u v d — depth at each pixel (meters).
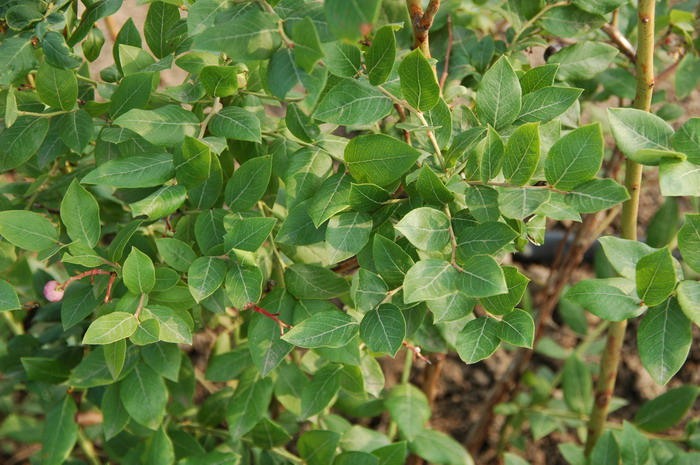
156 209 1.32
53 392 1.55
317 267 1.42
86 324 1.58
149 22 1.44
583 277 2.32
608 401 1.68
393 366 2.25
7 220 1.36
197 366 2.21
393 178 1.33
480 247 1.31
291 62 1.26
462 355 1.32
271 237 1.47
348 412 1.67
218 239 1.38
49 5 1.39
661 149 1.32
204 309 1.61
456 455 1.65
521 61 1.60
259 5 1.31
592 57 1.53
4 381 1.58
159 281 1.37
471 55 1.57
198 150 1.32
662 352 1.32
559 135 1.36
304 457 1.51
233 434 1.48
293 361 1.57
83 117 1.42
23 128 1.42
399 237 1.39
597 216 1.76
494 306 1.32
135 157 1.34
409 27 1.58
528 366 2.29
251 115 1.36
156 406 1.45
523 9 1.54
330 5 1.17
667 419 1.68
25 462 2.10
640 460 1.54
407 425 1.63
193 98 1.39
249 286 1.34
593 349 1.98
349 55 1.32
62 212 1.37
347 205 1.34
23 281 1.70
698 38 1.65
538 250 2.35
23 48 1.37
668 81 2.46
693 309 1.31
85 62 1.55
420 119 1.34
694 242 1.31
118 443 1.63
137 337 1.34
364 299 1.33
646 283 1.31
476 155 1.34
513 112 1.35
